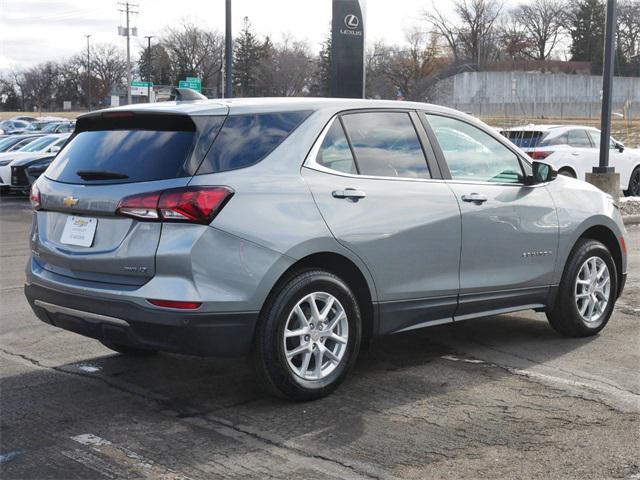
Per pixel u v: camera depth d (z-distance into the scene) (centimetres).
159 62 8919
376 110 531
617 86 8744
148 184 442
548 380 528
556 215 611
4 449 411
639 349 608
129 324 441
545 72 9269
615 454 404
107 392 505
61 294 474
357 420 452
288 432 433
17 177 2044
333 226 477
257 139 469
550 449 411
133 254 440
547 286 611
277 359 457
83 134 509
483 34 9550
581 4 10812
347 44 1984
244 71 8744
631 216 1541
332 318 487
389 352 600
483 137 589
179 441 421
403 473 380
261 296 447
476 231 555
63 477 377
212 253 432
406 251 515
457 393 501
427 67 8550
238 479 373
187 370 554
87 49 10256
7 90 12062
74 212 475
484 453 405
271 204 455
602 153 1505
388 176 519
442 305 543
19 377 538
